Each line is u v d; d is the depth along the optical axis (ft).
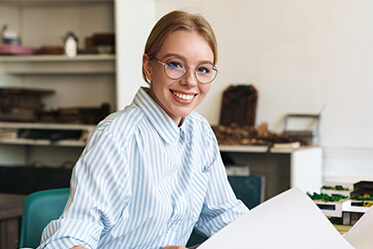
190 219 4.66
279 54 16.58
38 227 5.16
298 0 16.34
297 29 16.40
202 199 4.82
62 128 16.49
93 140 3.95
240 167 15.30
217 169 5.05
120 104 14.90
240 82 16.90
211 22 17.07
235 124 15.85
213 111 17.15
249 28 16.79
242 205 5.10
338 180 4.36
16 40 17.58
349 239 3.62
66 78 18.56
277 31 16.57
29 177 14.84
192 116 4.90
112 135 3.92
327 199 4.09
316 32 16.25
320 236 3.39
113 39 16.29
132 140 4.10
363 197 4.19
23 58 16.93
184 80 4.01
